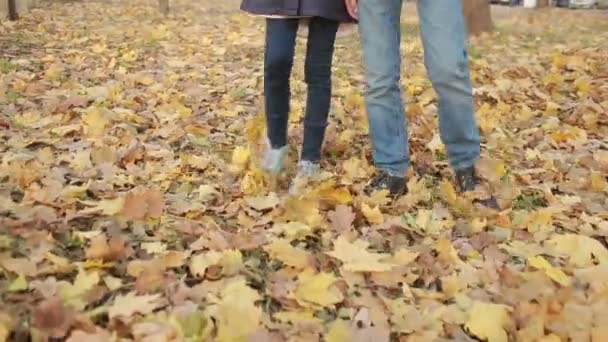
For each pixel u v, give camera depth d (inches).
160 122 191.5
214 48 334.0
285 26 137.6
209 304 93.7
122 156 157.0
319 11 135.3
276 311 95.7
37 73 255.3
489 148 174.1
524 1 834.8
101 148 159.5
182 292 95.0
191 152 166.6
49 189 131.9
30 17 438.6
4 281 96.1
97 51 311.4
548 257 115.2
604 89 245.1
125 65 281.0
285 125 143.6
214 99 224.2
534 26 497.0
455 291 101.8
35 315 85.7
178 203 130.5
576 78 265.9
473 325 92.4
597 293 100.3
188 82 249.0
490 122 194.9
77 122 187.5
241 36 382.3
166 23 448.5
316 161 147.6
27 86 227.3
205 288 97.9
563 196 144.1
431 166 157.8
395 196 139.6
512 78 269.9
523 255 114.7
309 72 143.6
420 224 124.3
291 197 131.5
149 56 306.3
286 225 120.8
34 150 163.2
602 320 93.7
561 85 253.9
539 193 144.8
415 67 286.4
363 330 89.1
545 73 280.7
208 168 154.1
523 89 247.1
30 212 118.7
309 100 144.8
